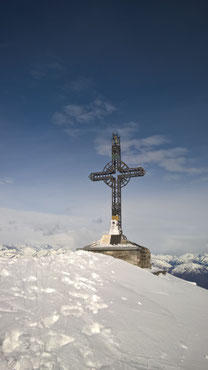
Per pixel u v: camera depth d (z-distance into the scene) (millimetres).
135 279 12391
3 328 5477
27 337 5246
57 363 4672
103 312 7445
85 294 8555
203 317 9148
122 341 6031
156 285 12281
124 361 5211
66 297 7965
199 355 6145
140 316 7836
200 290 13320
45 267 11008
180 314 9008
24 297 7500
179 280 18516
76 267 12023
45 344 5188
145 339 6430
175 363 5566
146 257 20750
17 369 4324
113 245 20344
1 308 6473
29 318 6137
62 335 5547
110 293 9398
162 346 6293
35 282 8938
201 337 7324
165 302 10031
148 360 5465
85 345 5414
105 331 6250
